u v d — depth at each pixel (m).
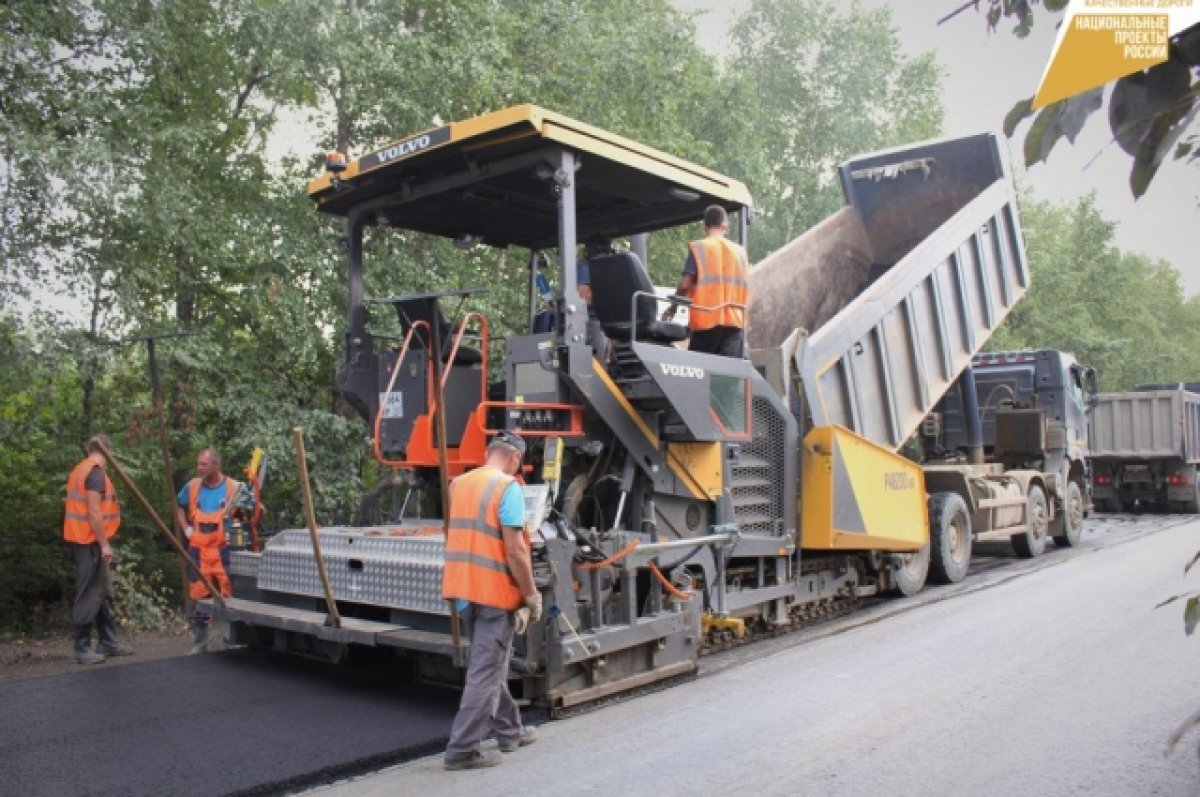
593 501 6.39
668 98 14.13
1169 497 18.75
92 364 8.49
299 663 6.66
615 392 5.90
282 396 10.48
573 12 13.16
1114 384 28.83
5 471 9.66
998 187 10.52
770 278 9.46
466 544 4.57
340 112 11.43
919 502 9.05
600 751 4.69
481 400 6.60
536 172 5.79
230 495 7.50
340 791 4.20
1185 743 4.64
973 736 4.80
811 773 4.31
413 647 5.20
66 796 4.09
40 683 6.12
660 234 14.59
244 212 10.36
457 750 4.43
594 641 5.39
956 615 8.05
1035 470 12.77
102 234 8.99
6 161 7.90
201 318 10.64
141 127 9.05
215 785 4.21
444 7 11.67
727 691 5.79
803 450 7.69
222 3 10.04
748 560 7.34
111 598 7.78
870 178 11.29
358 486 10.31
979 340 10.54
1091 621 7.52
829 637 7.39
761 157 18.69
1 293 8.12
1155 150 1.53
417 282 10.41
